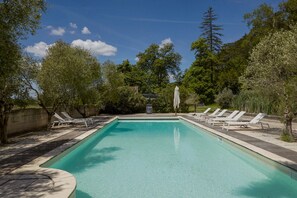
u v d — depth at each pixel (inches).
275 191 233.0
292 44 345.1
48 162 289.3
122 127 762.8
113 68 1020.5
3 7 240.7
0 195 181.0
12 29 254.2
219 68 1860.2
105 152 409.4
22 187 196.9
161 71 2213.3
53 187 196.2
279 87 393.4
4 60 241.0
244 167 314.7
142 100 1198.3
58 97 574.9
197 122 733.3
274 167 273.6
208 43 1983.3
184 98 1194.0
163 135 598.5
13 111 486.3
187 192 233.0
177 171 299.0
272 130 528.7
